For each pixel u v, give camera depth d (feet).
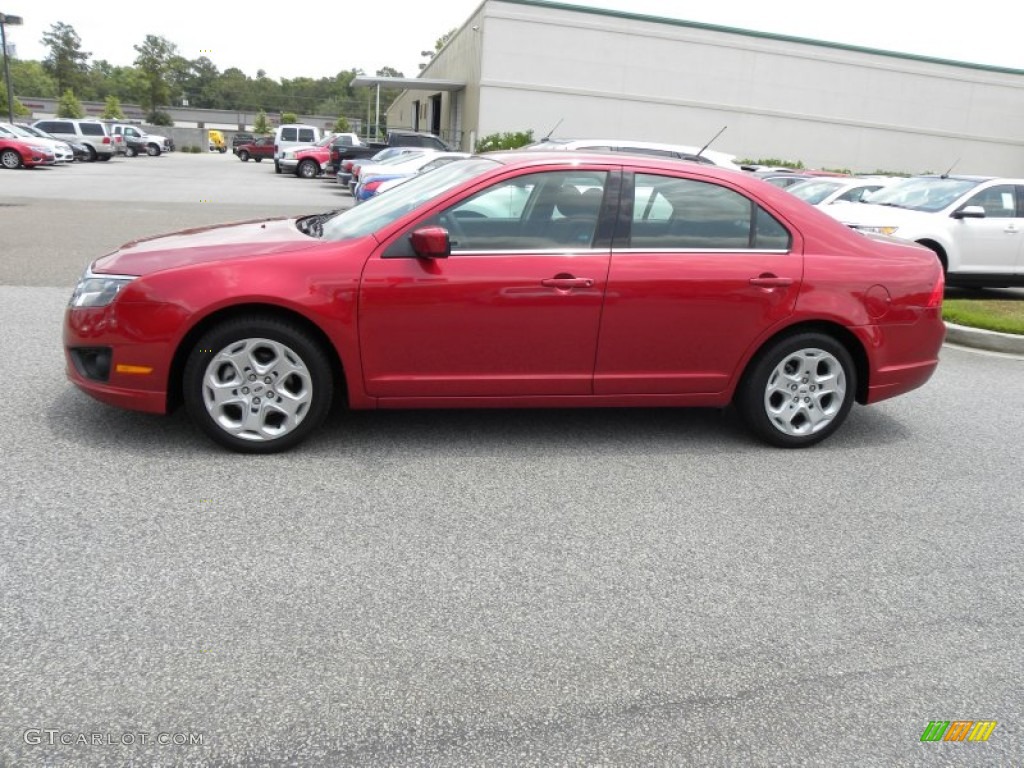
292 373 14.98
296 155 113.39
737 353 16.49
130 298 14.33
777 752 8.62
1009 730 9.16
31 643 9.52
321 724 8.58
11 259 34.12
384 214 16.01
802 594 11.71
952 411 21.13
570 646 10.15
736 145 118.52
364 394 15.31
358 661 9.60
